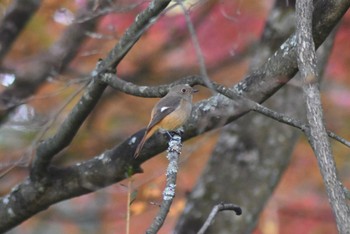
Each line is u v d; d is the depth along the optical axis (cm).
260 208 1230
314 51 685
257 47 1262
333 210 617
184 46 1463
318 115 654
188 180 1480
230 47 1427
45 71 1287
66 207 1628
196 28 1419
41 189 970
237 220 1211
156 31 1439
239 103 782
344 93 1503
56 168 966
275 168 1230
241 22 1396
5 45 1251
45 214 1630
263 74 842
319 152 640
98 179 950
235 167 1227
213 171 1237
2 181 1395
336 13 792
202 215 1211
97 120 1498
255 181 1223
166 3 839
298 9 700
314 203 1512
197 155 1477
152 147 921
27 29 1320
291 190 1529
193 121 906
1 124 1223
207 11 1398
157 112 910
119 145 940
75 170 958
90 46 1370
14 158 1335
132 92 853
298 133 1248
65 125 915
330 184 626
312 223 1512
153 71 1495
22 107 1255
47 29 1329
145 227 1505
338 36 1416
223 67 1476
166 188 683
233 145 1238
